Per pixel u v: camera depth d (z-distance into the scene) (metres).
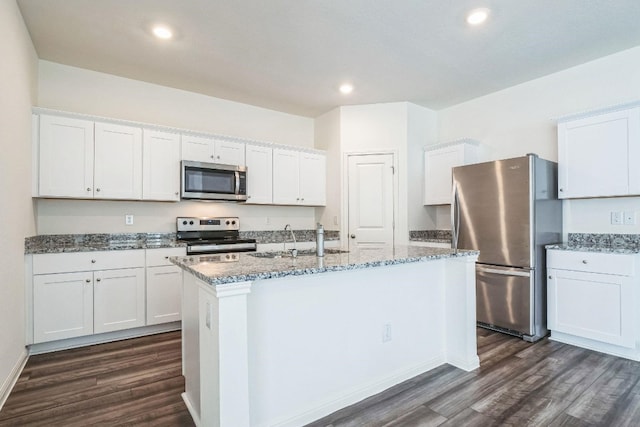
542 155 3.68
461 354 2.52
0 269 2.04
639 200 3.01
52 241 3.30
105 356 2.78
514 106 3.92
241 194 4.01
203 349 1.66
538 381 2.31
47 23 2.62
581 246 3.07
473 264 2.54
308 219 5.06
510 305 3.22
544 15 2.54
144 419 1.89
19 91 2.47
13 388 2.23
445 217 4.66
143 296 3.26
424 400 2.09
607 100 3.21
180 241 3.76
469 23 2.64
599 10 2.48
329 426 1.84
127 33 2.78
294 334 1.88
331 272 1.88
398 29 2.72
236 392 1.51
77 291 2.95
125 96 3.66
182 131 3.70
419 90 4.02
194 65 3.36
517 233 3.18
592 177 3.02
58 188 3.04
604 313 2.78
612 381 2.30
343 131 4.56
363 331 2.16
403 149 4.39
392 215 4.42
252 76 3.62
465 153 4.08
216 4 2.39
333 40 2.89
